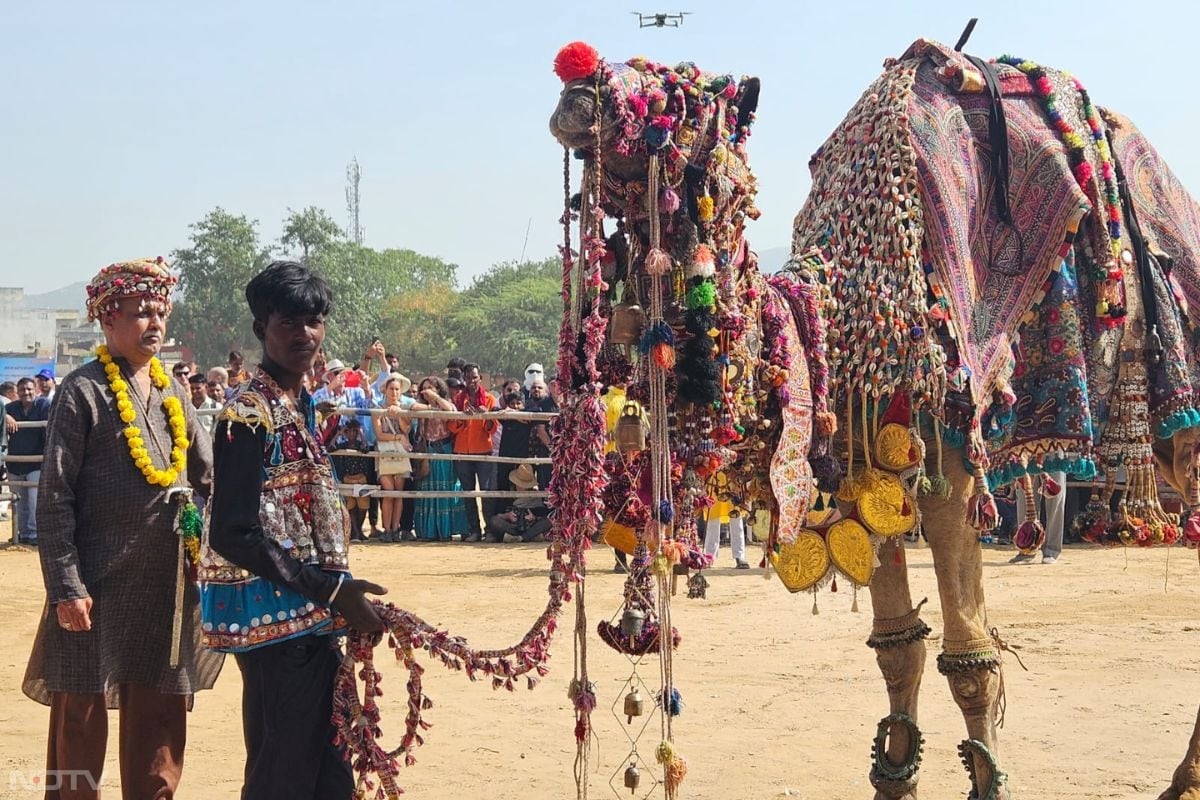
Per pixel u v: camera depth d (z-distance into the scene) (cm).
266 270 424
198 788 582
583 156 428
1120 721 693
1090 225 546
